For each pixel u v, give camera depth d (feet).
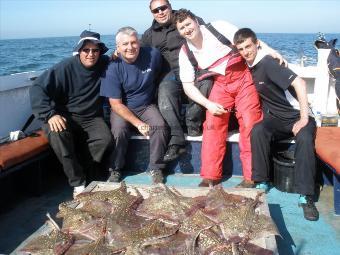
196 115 15.61
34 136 15.57
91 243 9.00
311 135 13.15
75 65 15.19
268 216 10.20
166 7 16.55
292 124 14.06
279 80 13.51
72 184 15.05
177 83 16.35
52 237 9.39
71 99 15.56
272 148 15.52
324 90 18.22
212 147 14.71
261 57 13.80
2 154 13.41
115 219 9.74
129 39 14.70
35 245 9.16
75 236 9.57
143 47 15.90
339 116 16.78
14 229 12.92
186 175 16.33
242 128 14.83
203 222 9.45
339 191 13.00
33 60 94.63
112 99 15.53
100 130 15.65
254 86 14.58
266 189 14.76
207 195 11.26
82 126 15.89
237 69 14.40
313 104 18.53
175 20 14.38
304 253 11.10
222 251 8.39
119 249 8.71
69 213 10.39
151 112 15.76
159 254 8.48
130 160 16.72
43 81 14.87
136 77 15.40
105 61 15.97
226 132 15.08
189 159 16.33
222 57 14.28
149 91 15.89
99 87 15.81
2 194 14.80
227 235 9.18
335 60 17.08
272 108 14.20
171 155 15.69
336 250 11.21
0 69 74.54
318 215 12.97
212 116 14.65
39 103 14.65
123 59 15.31
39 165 15.21
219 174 15.01
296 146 13.24
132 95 15.75
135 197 11.37
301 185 13.06
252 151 14.24
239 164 16.01
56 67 15.10
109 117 17.83
